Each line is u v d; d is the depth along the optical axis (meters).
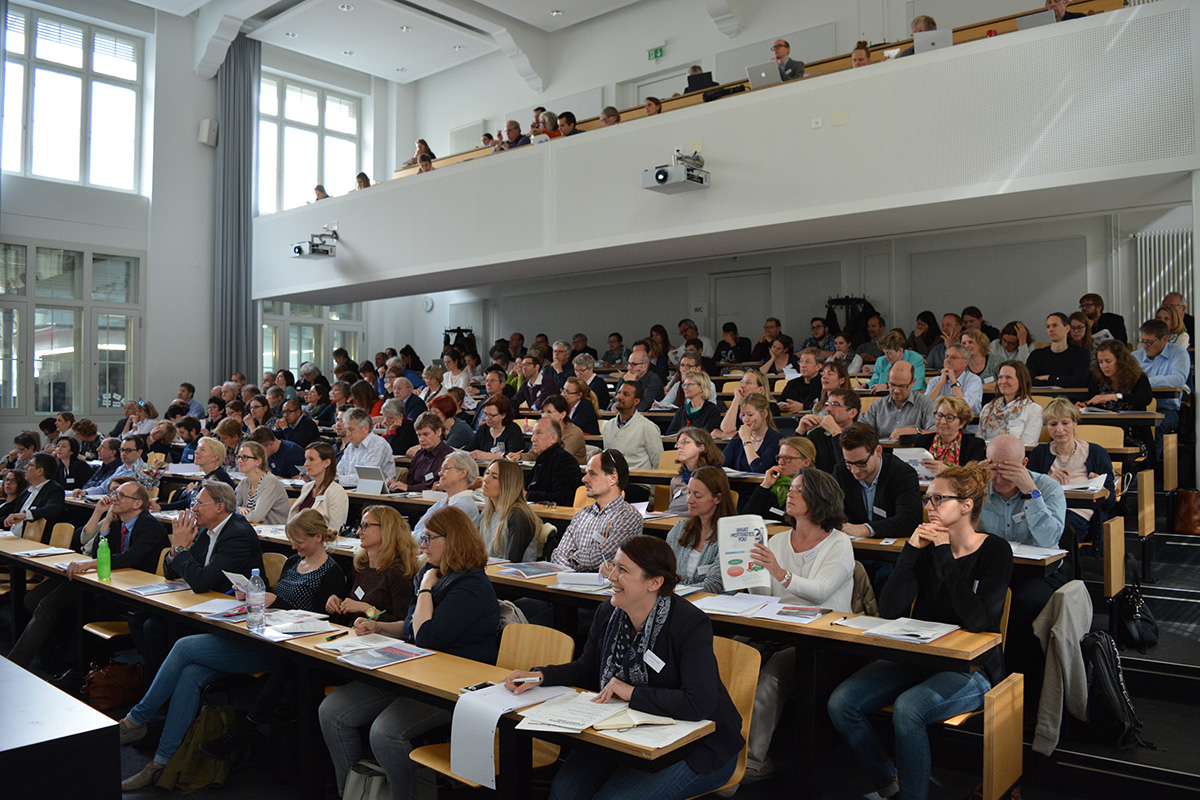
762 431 5.33
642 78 12.65
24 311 12.26
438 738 3.23
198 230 13.63
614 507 4.27
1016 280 9.35
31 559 5.11
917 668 3.22
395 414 7.79
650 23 12.45
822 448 4.92
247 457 5.94
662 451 6.34
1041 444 4.78
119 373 13.08
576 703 2.59
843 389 4.91
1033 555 3.54
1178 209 8.45
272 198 14.88
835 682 3.52
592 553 4.20
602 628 2.88
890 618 3.27
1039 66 6.22
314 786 3.38
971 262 9.64
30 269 12.29
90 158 12.93
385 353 12.22
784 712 3.68
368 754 3.34
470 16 12.77
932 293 9.91
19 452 7.99
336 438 9.28
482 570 3.45
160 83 13.25
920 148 6.73
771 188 7.50
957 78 6.56
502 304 14.23
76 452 8.45
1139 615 3.94
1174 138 5.73
